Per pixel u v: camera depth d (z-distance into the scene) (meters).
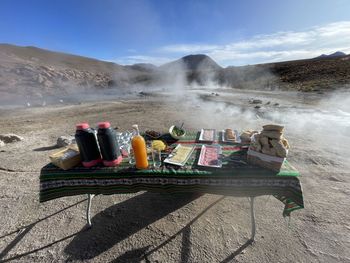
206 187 1.79
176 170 1.78
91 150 1.83
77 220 2.47
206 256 1.93
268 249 1.97
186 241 2.11
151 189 1.87
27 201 2.89
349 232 2.13
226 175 1.70
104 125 1.77
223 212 2.51
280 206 2.56
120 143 2.22
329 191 2.83
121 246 2.07
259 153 1.76
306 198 2.70
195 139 2.58
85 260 1.93
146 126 7.01
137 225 2.35
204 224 2.33
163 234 2.21
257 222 2.32
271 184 1.70
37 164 4.12
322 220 2.30
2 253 2.05
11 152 4.83
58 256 1.98
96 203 2.77
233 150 2.18
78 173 1.82
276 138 1.70
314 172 3.35
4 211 2.69
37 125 8.06
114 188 1.86
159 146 2.06
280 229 2.20
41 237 2.23
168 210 2.58
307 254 1.90
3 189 3.22
